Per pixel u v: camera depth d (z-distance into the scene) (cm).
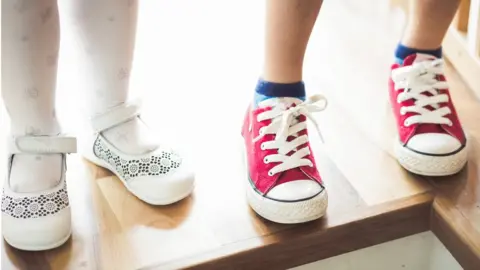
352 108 130
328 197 110
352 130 125
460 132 114
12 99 99
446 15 114
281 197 103
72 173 117
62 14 108
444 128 113
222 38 154
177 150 116
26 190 101
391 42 149
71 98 134
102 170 117
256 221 106
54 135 104
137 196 111
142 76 141
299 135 108
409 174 115
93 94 110
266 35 105
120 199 111
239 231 105
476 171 114
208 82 140
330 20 156
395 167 116
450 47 141
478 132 123
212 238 104
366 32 152
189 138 124
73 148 105
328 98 133
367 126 126
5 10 93
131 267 100
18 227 100
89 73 108
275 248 103
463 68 137
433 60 117
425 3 113
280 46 104
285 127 105
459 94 133
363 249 110
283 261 105
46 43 97
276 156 105
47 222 100
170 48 151
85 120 116
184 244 103
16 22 94
